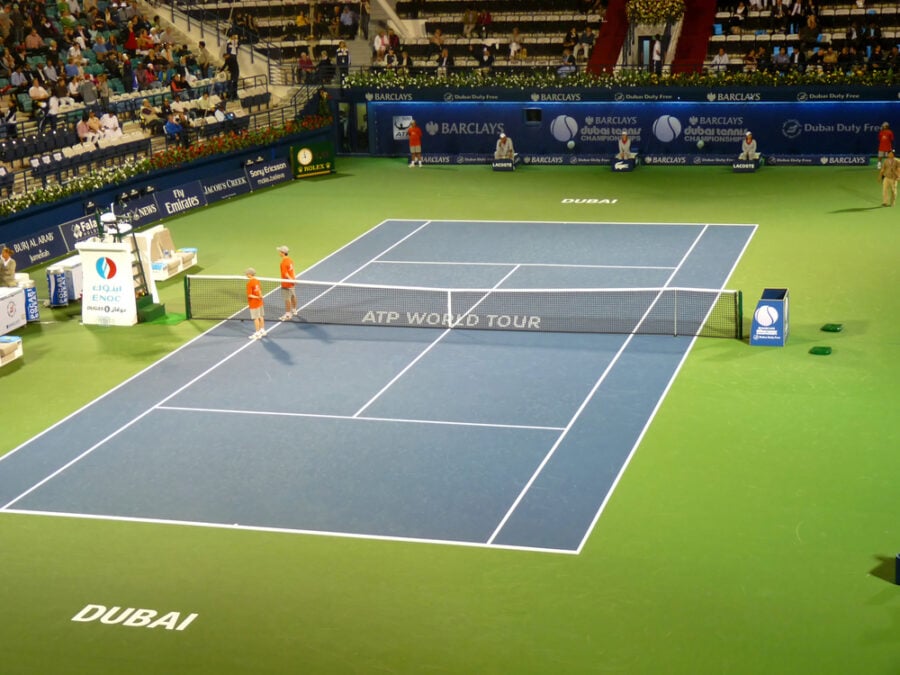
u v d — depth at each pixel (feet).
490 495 67.05
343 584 58.18
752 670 49.70
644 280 108.68
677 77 163.12
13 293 101.30
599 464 70.44
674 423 75.92
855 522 61.98
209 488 69.82
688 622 53.47
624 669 50.21
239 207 147.13
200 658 52.49
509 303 103.04
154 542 63.52
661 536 61.36
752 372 84.28
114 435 78.43
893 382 81.30
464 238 128.26
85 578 59.93
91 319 102.99
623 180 157.17
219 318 103.24
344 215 141.49
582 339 93.20
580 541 61.26
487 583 57.62
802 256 114.42
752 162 158.51
